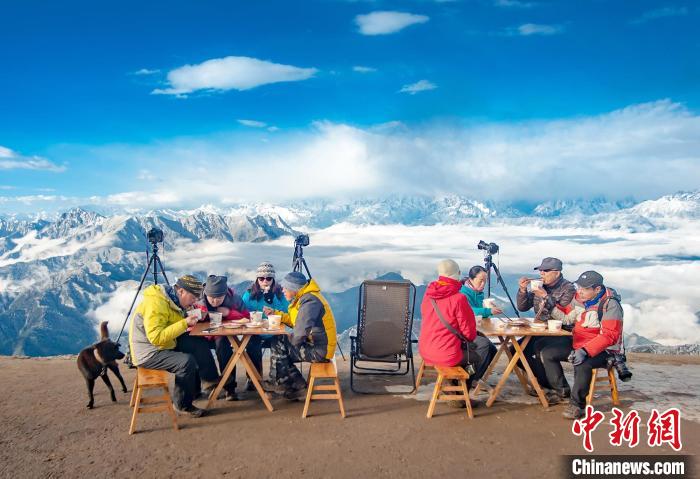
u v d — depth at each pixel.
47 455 4.50
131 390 6.53
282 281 5.83
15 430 5.10
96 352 5.77
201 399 6.06
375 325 6.34
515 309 6.61
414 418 5.37
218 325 5.91
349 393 6.28
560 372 5.76
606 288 5.27
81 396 6.29
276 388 5.89
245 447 4.64
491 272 8.71
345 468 4.21
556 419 5.33
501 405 5.77
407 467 4.23
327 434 4.93
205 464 4.30
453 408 5.65
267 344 6.44
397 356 6.66
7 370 7.88
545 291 6.21
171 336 5.20
